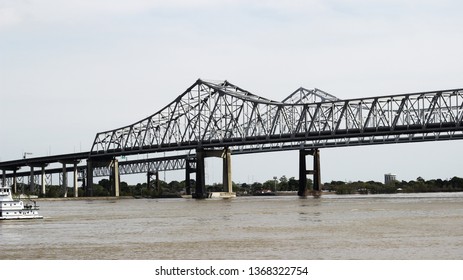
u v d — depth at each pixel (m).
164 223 161.62
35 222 170.00
